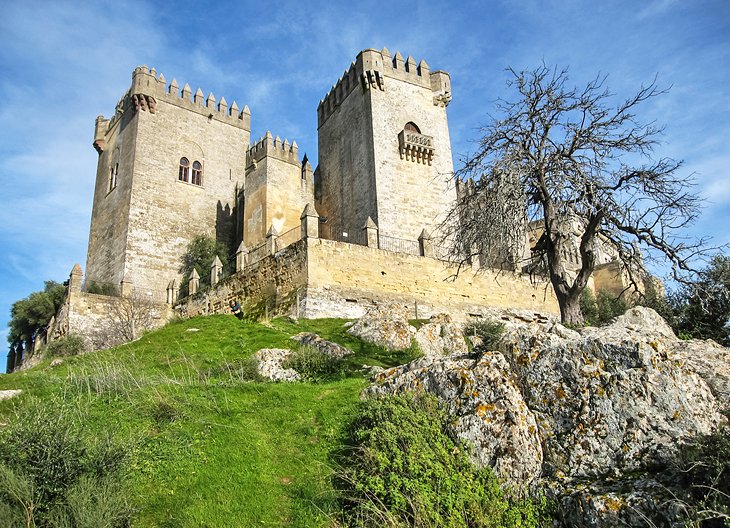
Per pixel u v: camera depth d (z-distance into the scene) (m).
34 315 41.75
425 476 10.89
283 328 26.66
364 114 41.56
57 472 10.55
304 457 12.62
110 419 13.95
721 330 22.38
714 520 8.85
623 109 20.17
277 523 10.69
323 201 45.53
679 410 10.99
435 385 13.11
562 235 20.22
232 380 17.31
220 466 12.34
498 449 11.39
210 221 48.97
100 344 34.53
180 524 10.48
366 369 19.80
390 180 39.56
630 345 11.80
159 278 44.75
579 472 10.88
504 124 20.83
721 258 23.08
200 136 50.47
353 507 10.86
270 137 43.47
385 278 31.67
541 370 12.41
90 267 49.41
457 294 33.50
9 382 17.88
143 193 45.97
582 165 19.59
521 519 10.40
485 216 20.41
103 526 9.81
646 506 9.46
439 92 43.78
